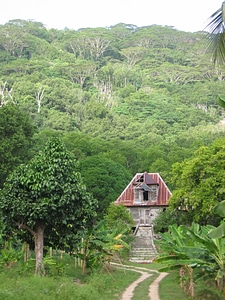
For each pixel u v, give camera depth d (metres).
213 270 19.89
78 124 115.75
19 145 40.47
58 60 169.75
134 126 113.38
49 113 116.75
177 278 27.62
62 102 125.94
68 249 26.67
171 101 138.62
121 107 132.88
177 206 37.56
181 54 181.75
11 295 16.56
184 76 159.12
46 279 21.08
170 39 196.12
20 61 152.88
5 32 174.38
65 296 18.69
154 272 35.47
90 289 21.36
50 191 24.17
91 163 58.66
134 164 73.19
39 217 24.05
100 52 184.25
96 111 120.88
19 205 24.20
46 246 28.05
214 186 35.06
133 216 53.28
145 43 192.25
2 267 27.44
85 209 25.39
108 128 112.44
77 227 25.78
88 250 30.83
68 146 71.00
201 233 23.97
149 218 53.03
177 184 38.72
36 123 108.50
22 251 30.52
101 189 55.25
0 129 40.47
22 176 24.61
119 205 47.19
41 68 151.25
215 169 35.66
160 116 126.62
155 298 22.64
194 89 149.12
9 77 141.00
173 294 23.94
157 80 159.75
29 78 139.38
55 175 24.66
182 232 25.27
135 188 53.97
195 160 36.44
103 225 31.80
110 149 75.31
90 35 187.38
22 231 26.42
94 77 157.75
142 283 28.78
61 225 25.56
